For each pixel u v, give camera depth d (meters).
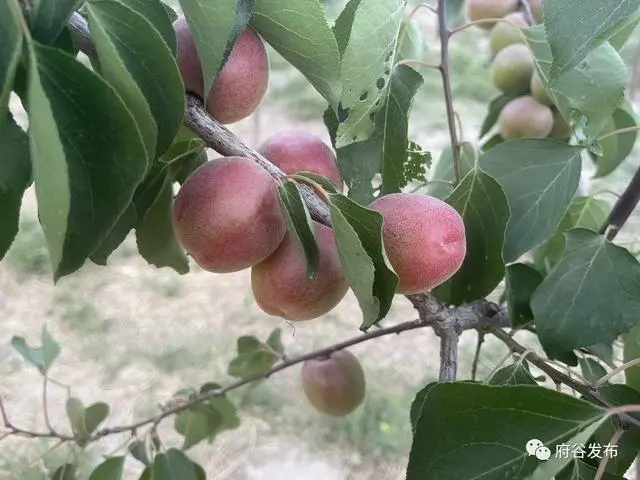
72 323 0.73
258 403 0.61
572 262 0.21
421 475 0.15
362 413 0.59
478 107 1.00
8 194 0.11
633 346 0.23
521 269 0.23
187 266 0.24
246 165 0.16
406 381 0.63
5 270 0.80
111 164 0.10
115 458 0.27
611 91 0.23
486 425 0.15
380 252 0.14
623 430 0.17
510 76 0.32
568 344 0.20
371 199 0.22
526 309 0.23
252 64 0.17
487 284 0.21
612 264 0.21
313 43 0.16
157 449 0.30
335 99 0.17
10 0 0.09
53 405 0.63
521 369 0.20
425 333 0.69
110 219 0.11
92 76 0.10
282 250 0.17
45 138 0.09
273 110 1.06
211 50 0.14
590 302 0.21
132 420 0.61
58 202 0.09
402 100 0.20
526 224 0.22
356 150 0.21
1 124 0.10
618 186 0.71
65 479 0.32
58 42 0.12
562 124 0.31
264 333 0.71
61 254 0.09
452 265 0.17
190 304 0.76
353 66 0.17
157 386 0.65
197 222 0.16
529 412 0.15
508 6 0.33
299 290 0.17
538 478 0.14
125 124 0.10
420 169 0.24
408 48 0.28
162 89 0.12
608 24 0.12
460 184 0.20
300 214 0.15
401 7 0.18
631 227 0.65
